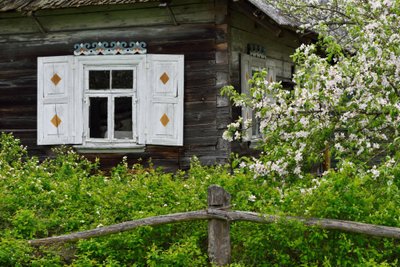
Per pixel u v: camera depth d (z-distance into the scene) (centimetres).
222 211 624
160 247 661
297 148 675
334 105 660
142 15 1041
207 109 1014
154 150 1039
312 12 1053
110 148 1045
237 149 1046
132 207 720
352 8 766
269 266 625
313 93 656
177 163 1027
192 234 668
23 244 656
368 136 693
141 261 655
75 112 1059
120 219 713
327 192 605
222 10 1005
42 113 1073
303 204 618
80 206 750
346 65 658
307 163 680
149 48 1040
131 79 1047
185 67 1024
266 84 682
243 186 701
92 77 1061
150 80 1034
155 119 1031
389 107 631
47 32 1080
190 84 1023
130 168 1047
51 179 840
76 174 846
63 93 1065
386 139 685
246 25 1096
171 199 730
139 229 647
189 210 695
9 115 1100
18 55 1096
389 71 671
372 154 710
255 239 630
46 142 1070
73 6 1012
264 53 1170
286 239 614
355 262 601
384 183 619
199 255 647
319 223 597
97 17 1059
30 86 1091
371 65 662
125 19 1048
